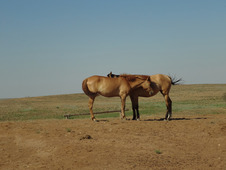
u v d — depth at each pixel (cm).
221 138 1054
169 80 1514
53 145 923
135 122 1349
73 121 1447
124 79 1388
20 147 927
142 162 764
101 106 3688
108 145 923
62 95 7069
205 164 779
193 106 3036
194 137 1070
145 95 1470
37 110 3284
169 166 747
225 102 3406
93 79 1358
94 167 723
